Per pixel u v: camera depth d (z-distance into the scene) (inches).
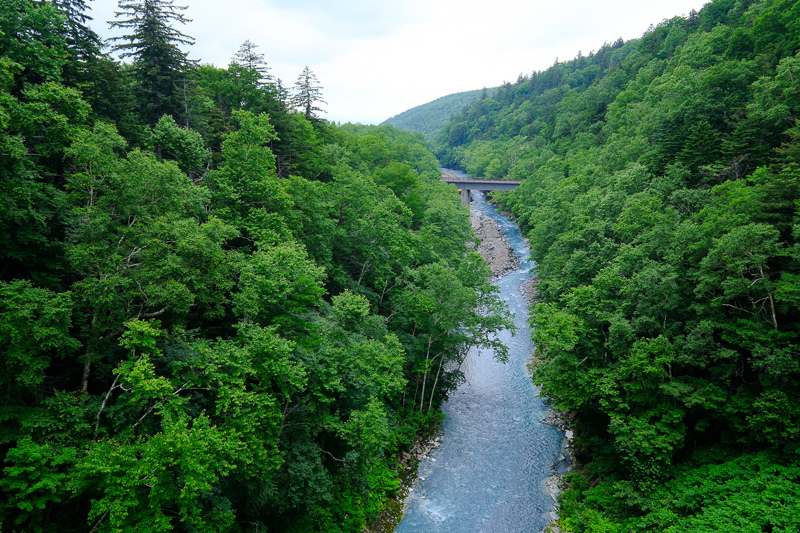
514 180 5103.3
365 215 1760.6
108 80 1441.9
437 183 4407.0
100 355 754.8
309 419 956.6
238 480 769.6
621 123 3801.7
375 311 1595.7
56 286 835.4
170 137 1267.2
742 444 1045.2
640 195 1793.8
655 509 962.7
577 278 1654.8
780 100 1721.2
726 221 1170.6
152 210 888.3
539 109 7632.9
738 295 1102.4
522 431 1530.5
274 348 780.0
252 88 2144.4
